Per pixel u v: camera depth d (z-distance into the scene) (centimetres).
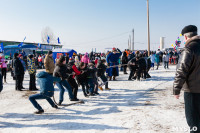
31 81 842
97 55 1927
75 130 365
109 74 1101
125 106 526
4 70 1075
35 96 476
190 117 229
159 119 404
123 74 1402
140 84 916
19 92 798
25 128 386
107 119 421
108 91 770
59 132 358
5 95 738
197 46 216
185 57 215
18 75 830
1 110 530
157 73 1396
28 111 515
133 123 387
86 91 728
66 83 577
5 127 394
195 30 227
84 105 558
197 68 217
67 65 599
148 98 611
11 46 2359
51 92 482
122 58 1423
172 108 483
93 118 434
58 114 477
